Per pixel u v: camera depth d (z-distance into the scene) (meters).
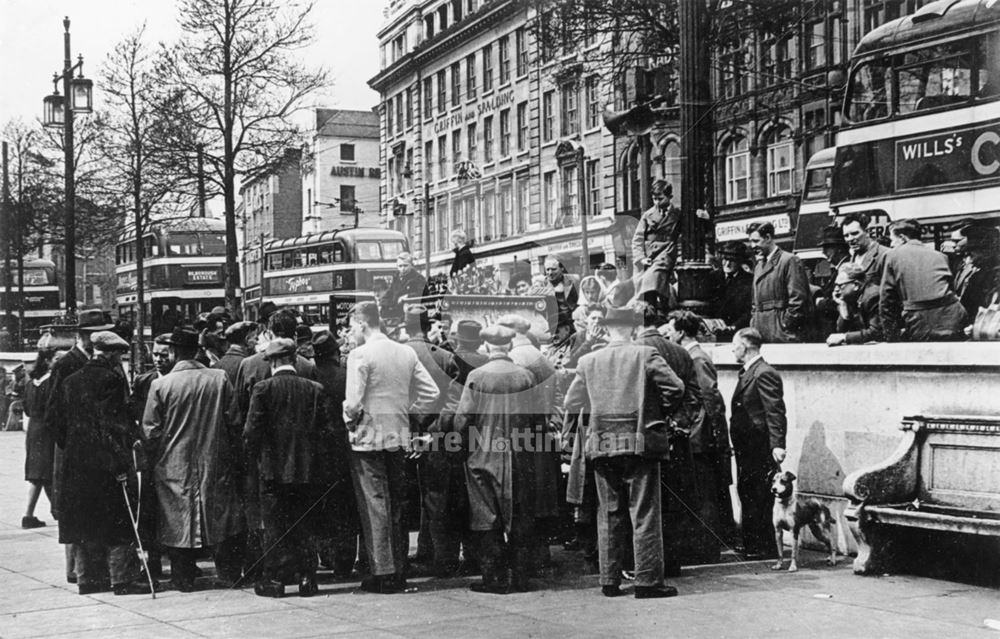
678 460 8.22
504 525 7.63
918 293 8.80
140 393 9.70
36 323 39.41
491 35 25.95
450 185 20.05
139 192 31.75
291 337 7.80
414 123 29.09
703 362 8.52
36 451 10.49
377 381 7.68
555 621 6.61
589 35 22.91
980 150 13.33
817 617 6.59
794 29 23.84
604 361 7.35
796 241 20.06
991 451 7.52
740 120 28.30
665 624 6.46
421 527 8.94
